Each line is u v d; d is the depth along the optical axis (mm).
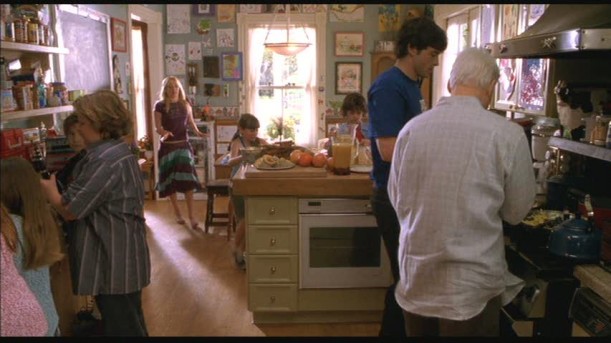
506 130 1724
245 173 2979
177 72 6602
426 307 1820
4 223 1643
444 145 1750
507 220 1831
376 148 2486
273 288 3133
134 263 2316
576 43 1853
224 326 3176
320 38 6559
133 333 2359
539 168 2861
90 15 4312
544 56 2539
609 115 2227
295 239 3076
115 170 2213
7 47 2580
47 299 1815
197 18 6520
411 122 1879
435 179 1753
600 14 2096
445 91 5715
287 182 2963
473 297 1753
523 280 2074
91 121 2209
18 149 2598
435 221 1754
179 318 3275
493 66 1831
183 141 5254
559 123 2877
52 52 3127
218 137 6727
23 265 1708
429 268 1790
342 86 6645
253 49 6621
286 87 6707
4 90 2605
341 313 3215
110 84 4809
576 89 2625
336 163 3043
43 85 3023
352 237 3074
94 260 2266
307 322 3225
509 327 2256
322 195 2988
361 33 6535
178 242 4801
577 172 2629
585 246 1970
